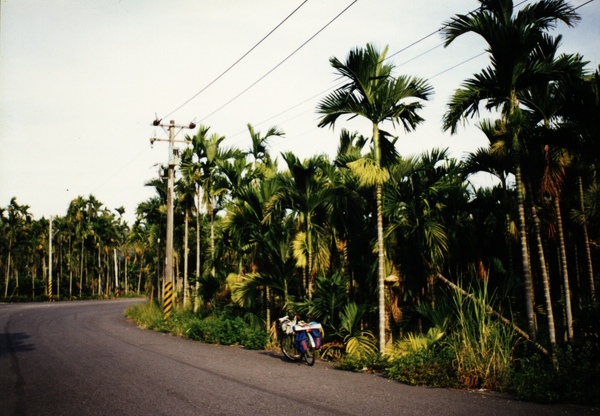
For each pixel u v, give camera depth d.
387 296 13.09
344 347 12.00
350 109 11.41
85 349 13.16
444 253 13.16
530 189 10.16
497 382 7.88
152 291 37.81
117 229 76.81
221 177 20.77
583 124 8.91
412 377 8.45
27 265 71.00
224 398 7.17
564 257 11.26
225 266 23.23
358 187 12.98
